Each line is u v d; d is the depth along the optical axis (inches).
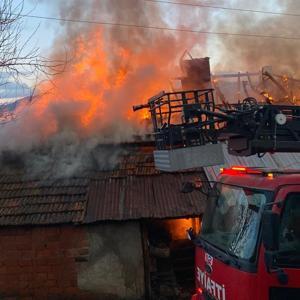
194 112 189.0
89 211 332.8
